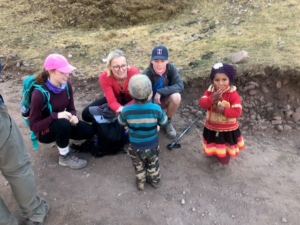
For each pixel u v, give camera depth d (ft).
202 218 8.68
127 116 8.38
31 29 22.33
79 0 23.99
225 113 8.72
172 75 11.51
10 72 18.17
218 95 8.50
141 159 9.06
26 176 7.48
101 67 17.08
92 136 11.18
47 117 9.61
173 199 9.35
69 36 21.24
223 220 8.59
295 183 9.70
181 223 8.54
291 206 8.89
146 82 7.95
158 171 9.44
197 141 11.96
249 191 9.50
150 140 8.66
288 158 10.82
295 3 19.30
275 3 19.90
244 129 12.51
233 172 10.30
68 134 9.99
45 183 10.14
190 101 14.25
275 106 13.20
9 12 24.47
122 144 11.23
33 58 18.76
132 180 10.19
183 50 17.02
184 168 10.61
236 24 18.88
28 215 8.19
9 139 6.75
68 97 10.37
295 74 12.86
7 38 21.11
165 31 20.29
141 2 23.32
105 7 23.27
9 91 16.40
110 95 10.73
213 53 15.84
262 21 18.28
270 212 8.75
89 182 10.15
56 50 19.33
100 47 19.27
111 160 11.16
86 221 8.70
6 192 9.73
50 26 22.77
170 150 11.48
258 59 13.99
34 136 10.55
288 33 16.20
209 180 10.03
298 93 13.10
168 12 22.54
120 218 8.76
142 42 19.13
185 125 12.96
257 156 11.00
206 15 21.27
